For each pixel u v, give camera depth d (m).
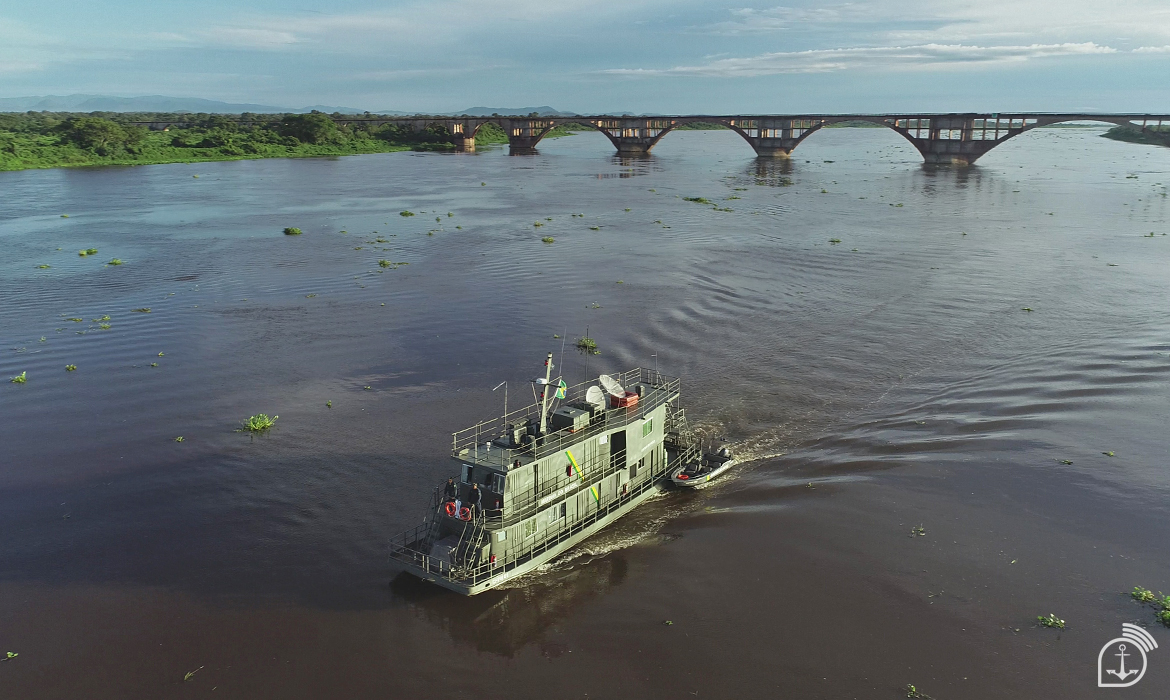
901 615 30.78
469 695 27.14
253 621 31.16
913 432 46.78
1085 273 86.56
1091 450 43.81
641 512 38.72
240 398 53.56
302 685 27.75
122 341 65.75
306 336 66.75
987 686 27.09
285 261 96.56
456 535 33.03
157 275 89.25
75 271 91.12
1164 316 68.81
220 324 70.31
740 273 88.62
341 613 31.50
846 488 40.38
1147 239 106.75
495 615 31.27
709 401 51.75
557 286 83.06
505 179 197.38
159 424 49.47
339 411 51.12
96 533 37.47
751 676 27.75
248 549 35.97
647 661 28.61
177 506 39.78
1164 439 44.84
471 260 96.75
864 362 58.81
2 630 30.81
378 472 42.88
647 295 78.88
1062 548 34.97
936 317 70.31
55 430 48.69
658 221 127.00
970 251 100.31
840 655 28.69
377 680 27.92
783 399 52.00
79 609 32.06
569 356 60.78
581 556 35.03
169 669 28.61
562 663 28.61
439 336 66.38
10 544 36.66
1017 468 42.03
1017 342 62.72
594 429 36.41
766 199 155.38
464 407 51.38
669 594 32.31
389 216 133.25
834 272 89.00
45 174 197.00
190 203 149.25
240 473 43.00
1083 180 183.75
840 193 164.38
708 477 41.19
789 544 35.59
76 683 28.03
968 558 34.28
